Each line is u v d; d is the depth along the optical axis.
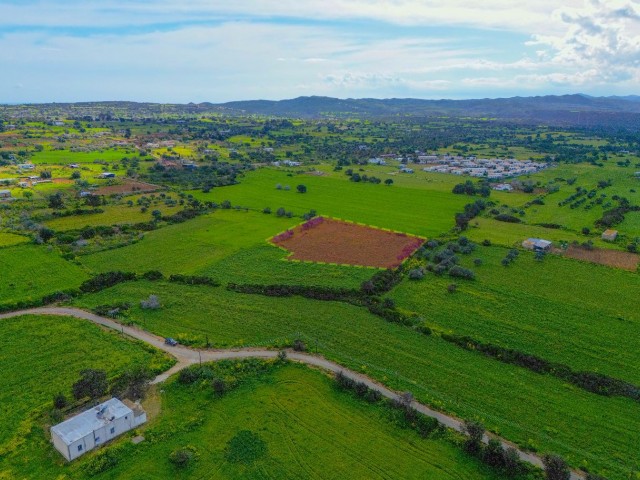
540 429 70.25
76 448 63.97
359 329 98.00
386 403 75.19
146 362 85.12
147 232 157.00
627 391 78.50
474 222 174.75
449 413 73.44
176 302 108.56
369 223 172.25
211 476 61.94
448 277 123.62
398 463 64.44
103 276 118.06
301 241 151.12
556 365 85.19
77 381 76.50
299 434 69.31
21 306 104.81
